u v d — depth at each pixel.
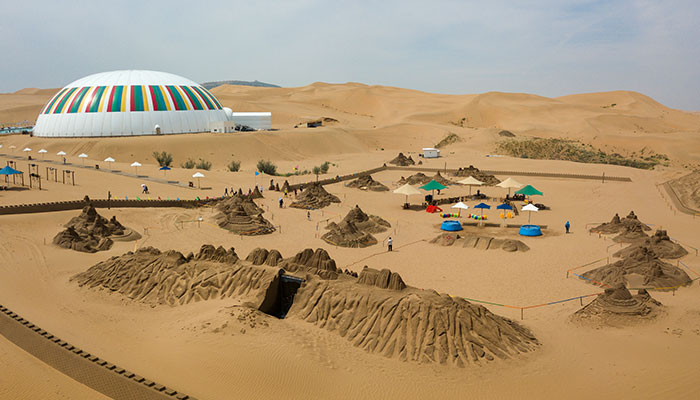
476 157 156.00
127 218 68.56
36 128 154.75
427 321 32.44
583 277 48.09
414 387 27.77
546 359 31.20
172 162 133.50
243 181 105.31
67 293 40.44
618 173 118.56
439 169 127.44
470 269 51.06
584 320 37.19
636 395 26.72
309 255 40.03
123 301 38.88
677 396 26.34
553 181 110.38
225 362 28.66
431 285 46.12
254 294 36.62
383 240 62.88
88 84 153.12
